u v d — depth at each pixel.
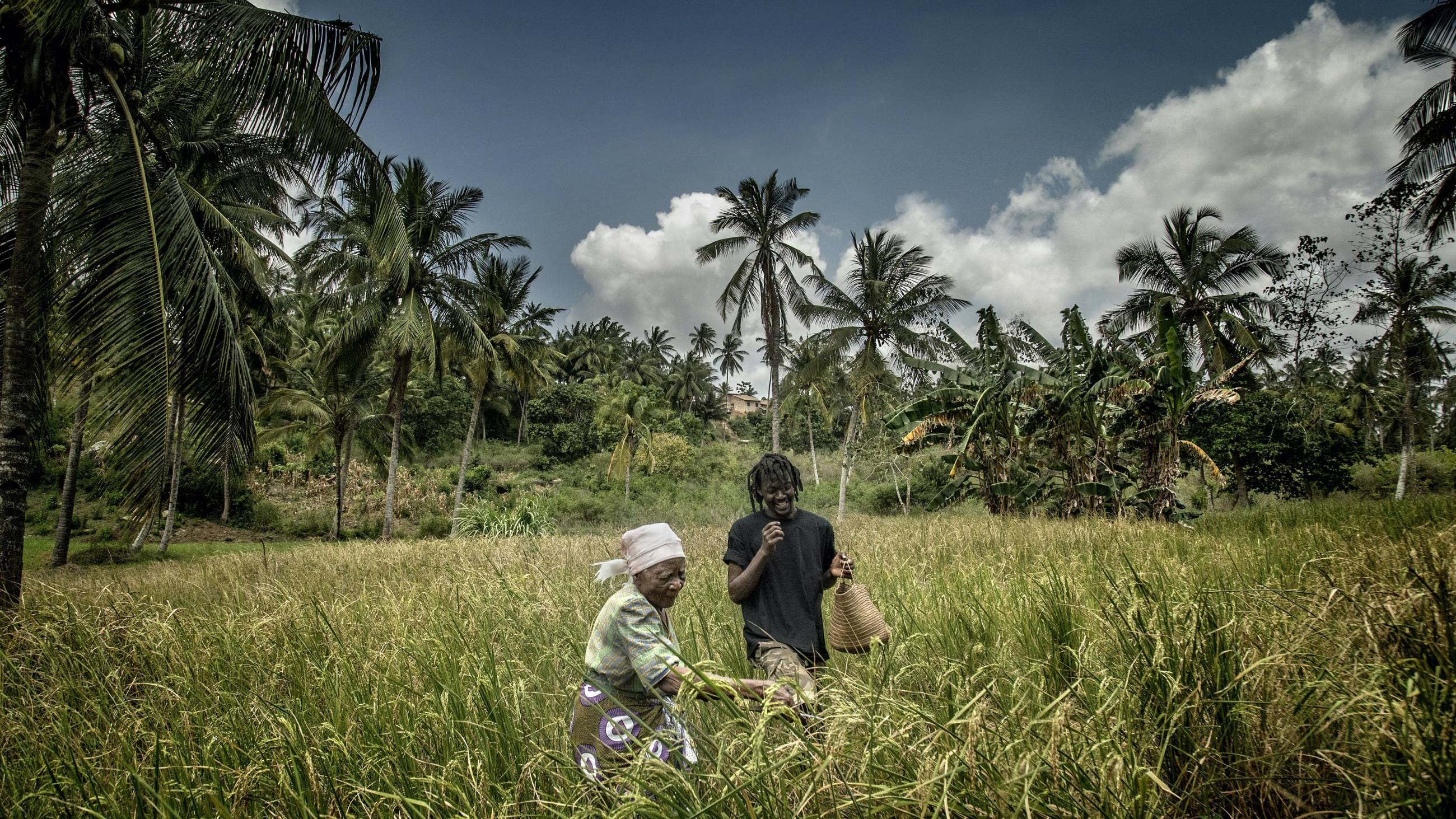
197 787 2.23
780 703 1.89
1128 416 15.50
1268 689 2.03
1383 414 29.25
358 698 3.01
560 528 29.73
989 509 16.17
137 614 4.73
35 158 7.44
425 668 3.21
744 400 107.50
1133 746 1.85
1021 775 1.64
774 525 3.06
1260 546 5.46
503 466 48.72
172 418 7.72
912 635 3.08
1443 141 13.91
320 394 29.41
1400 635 2.13
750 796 1.76
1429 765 1.55
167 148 9.91
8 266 7.75
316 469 36.22
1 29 7.05
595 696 2.38
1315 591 2.69
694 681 2.10
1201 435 22.98
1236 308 26.44
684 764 2.20
